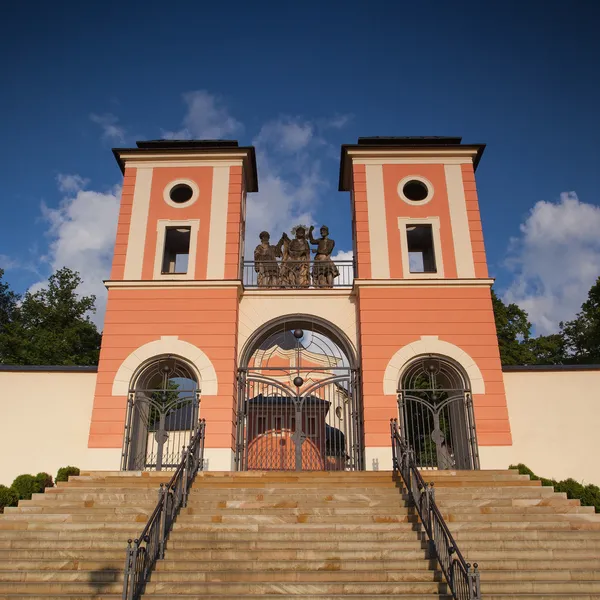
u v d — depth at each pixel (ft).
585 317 101.60
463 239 61.26
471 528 35.27
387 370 55.62
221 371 55.67
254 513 37.14
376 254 60.49
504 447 52.85
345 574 29.86
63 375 57.72
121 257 60.80
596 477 54.19
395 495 39.37
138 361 56.24
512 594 28.45
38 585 29.35
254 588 28.89
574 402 56.44
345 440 56.39
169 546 32.94
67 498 40.11
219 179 64.34
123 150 64.80
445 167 64.59
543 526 35.86
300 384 57.67
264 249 64.59
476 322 57.47
